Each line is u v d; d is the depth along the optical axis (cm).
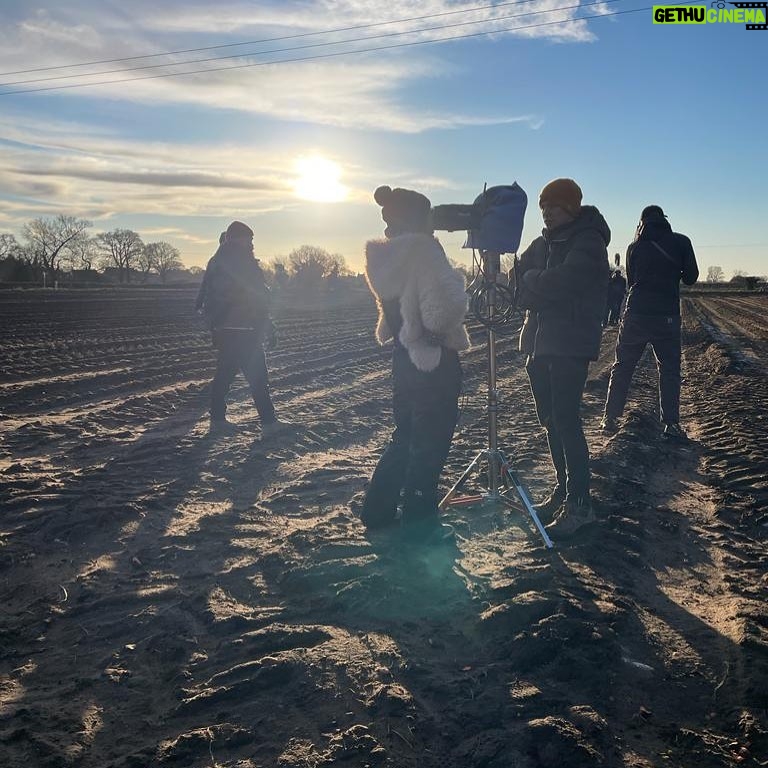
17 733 252
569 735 245
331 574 372
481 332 2208
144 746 246
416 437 421
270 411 771
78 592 363
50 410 823
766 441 696
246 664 289
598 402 946
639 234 731
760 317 3222
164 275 14862
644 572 405
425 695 271
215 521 464
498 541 438
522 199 423
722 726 266
